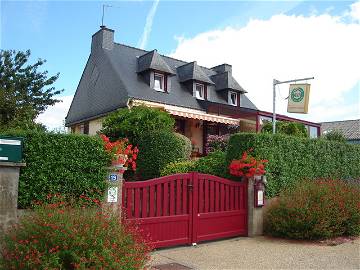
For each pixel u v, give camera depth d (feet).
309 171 42.65
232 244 31.78
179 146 46.98
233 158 37.47
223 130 79.25
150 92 76.79
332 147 46.96
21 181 22.39
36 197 22.72
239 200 35.32
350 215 35.29
